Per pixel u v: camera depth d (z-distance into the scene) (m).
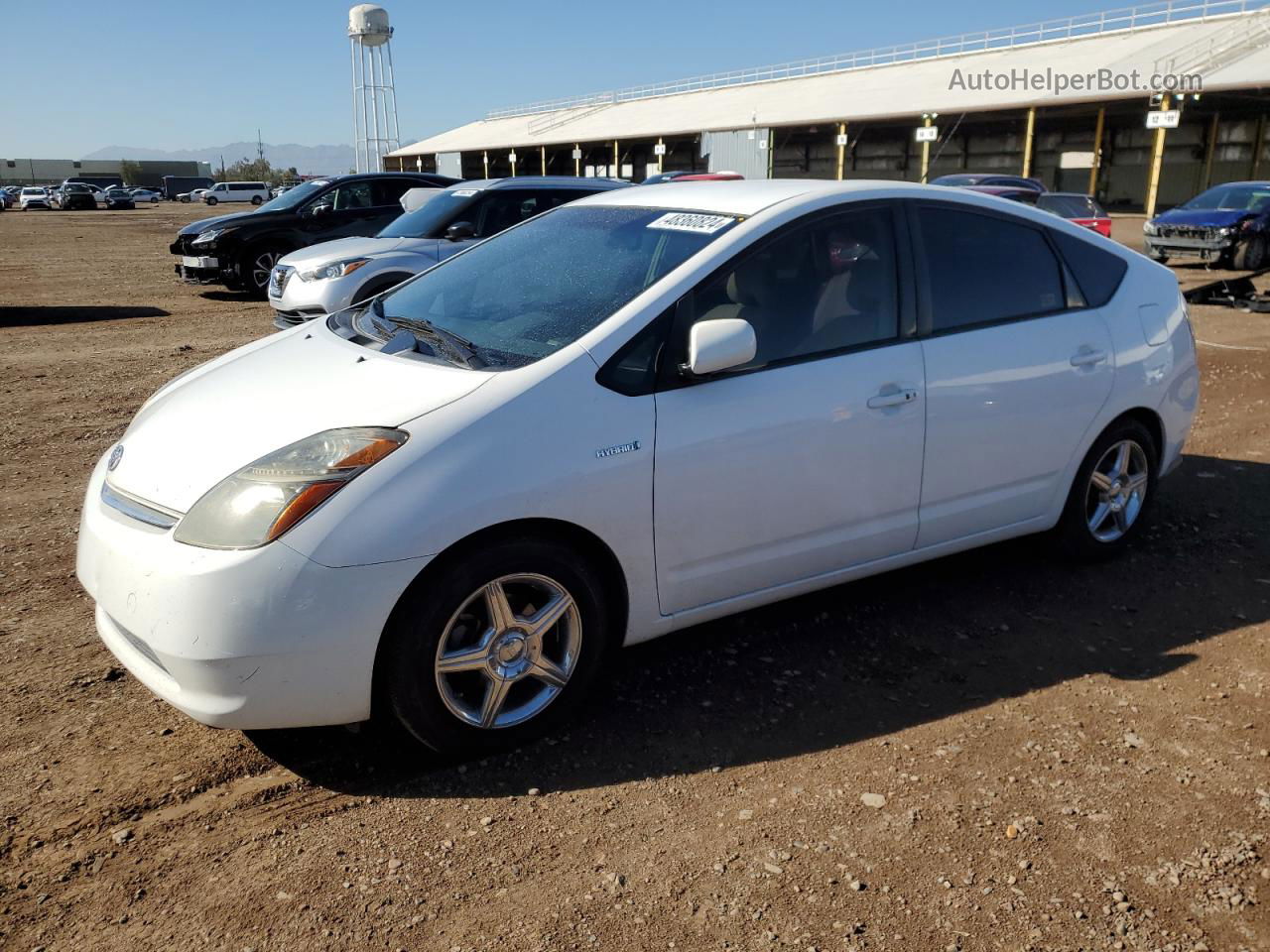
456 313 3.60
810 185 3.72
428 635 2.76
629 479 3.00
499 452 2.80
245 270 14.36
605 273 3.46
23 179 107.38
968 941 2.29
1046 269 4.12
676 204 3.79
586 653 3.09
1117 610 4.04
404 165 75.69
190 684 2.65
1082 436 4.17
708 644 3.73
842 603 4.09
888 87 43.72
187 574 2.60
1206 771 2.95
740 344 3.02
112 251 24.50
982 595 4.17
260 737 3.10
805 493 3.39
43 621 3.89
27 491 5.47
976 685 3.45
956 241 3.85
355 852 2.58
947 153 49.56
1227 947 2.28
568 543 3.00
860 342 3.53
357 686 2.71
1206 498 5.42
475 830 2.66
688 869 2.52
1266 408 7.36
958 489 3.82
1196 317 11.77
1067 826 2.69
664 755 3.01
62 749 3.02
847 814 2.74
